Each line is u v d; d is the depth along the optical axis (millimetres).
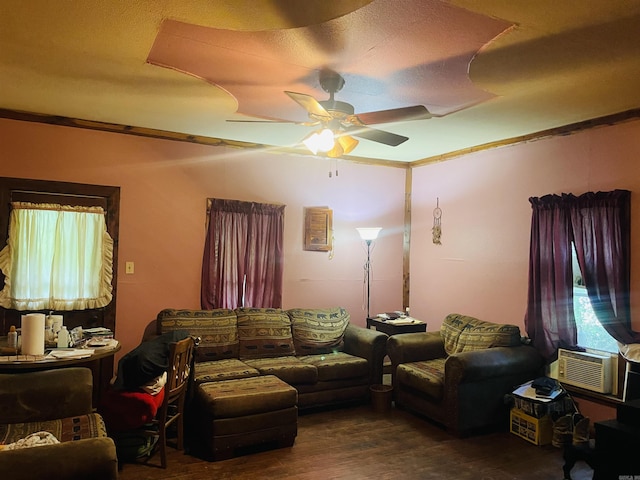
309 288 5496
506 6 2105
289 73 3006
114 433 3262
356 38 2471
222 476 3113
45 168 4211
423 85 3172
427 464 3355
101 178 4426
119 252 4500
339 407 4543
